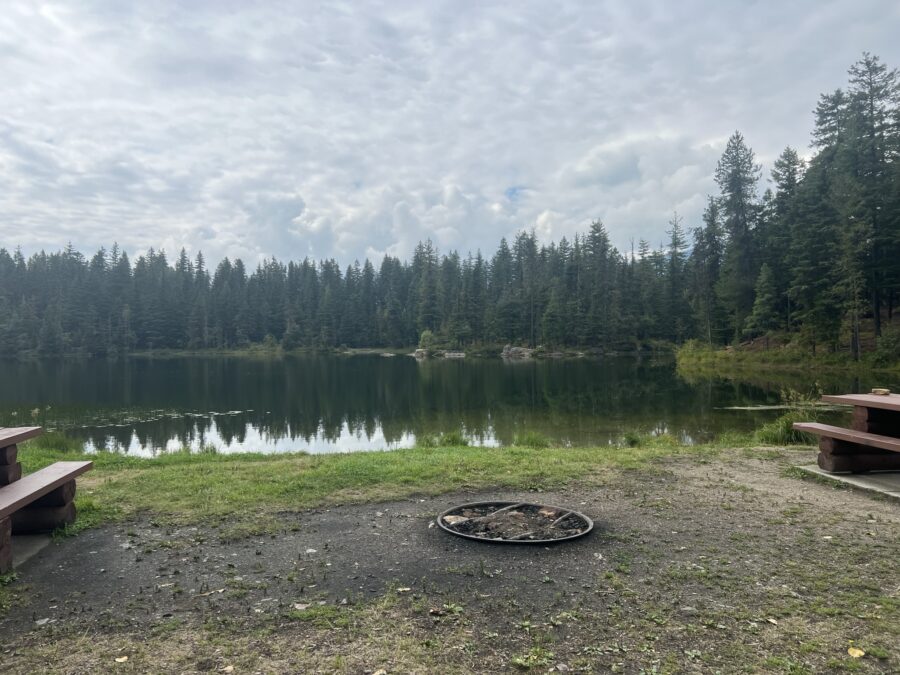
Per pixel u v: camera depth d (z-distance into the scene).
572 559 4.22
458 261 103.69
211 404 27.77
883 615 3.33
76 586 3.87
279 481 6.74
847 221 38.09
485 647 3.03
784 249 47.91
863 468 6.79
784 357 42.66
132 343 84.50
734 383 33.53
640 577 3.89
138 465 8.58
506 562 4.18
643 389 31.88
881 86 40.12
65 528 4.97
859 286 37.66
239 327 96.00
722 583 3.78
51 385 38.06
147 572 4.10
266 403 28.11
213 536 4.86
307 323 95.06
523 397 29.48
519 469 7.31
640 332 73.75
